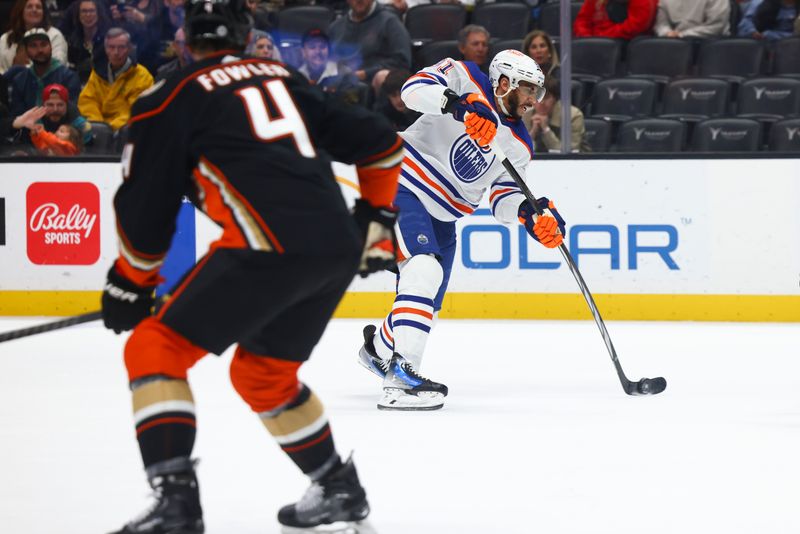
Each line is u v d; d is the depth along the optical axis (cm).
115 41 1852
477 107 1008
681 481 753
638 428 937
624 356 1337
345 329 1573
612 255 1641
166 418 544
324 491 612
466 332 1540
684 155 1617
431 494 717
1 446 864
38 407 1027
